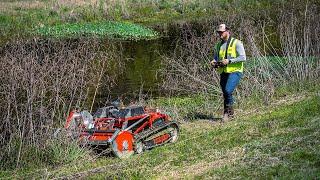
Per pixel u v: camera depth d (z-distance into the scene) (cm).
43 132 1096
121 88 1903
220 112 1375
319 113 1123
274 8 3781
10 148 1058
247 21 2156
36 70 1281
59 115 1172
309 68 1503
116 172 938
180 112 1409
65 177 943
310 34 1634
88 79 1805
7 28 3300
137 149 1066
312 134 973
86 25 3481
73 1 4122
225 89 1255
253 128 1095
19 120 1130
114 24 3525
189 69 1717
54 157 1041
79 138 1074
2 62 1363
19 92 1217
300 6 3375
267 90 1409
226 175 845
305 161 848
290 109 1201
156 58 2509
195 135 1150
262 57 1620
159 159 984
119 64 2253
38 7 3941
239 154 937
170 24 3703
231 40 1250
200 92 1606
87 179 920
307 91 1408
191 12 4066
